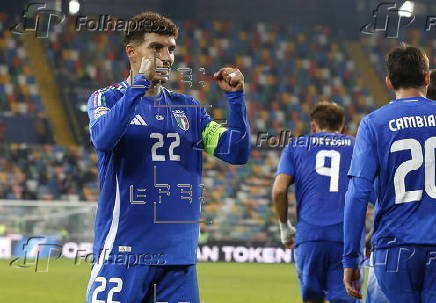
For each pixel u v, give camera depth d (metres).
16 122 88.69
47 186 83.00
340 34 106.19
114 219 12.91
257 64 102.38
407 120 13.98
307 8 106.31
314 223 21.12
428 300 13.69
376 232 14.18
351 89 102.06
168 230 12.90
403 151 13.88
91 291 13.01
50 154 84.81
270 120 96.88
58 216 66.12
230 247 70.94
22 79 94.50
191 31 103.31
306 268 21.23
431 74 16.81
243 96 13.30
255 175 85.12
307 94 100.69
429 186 13.80
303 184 21.44
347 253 14.02
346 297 20.89
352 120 99.75
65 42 97.44
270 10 106.44
